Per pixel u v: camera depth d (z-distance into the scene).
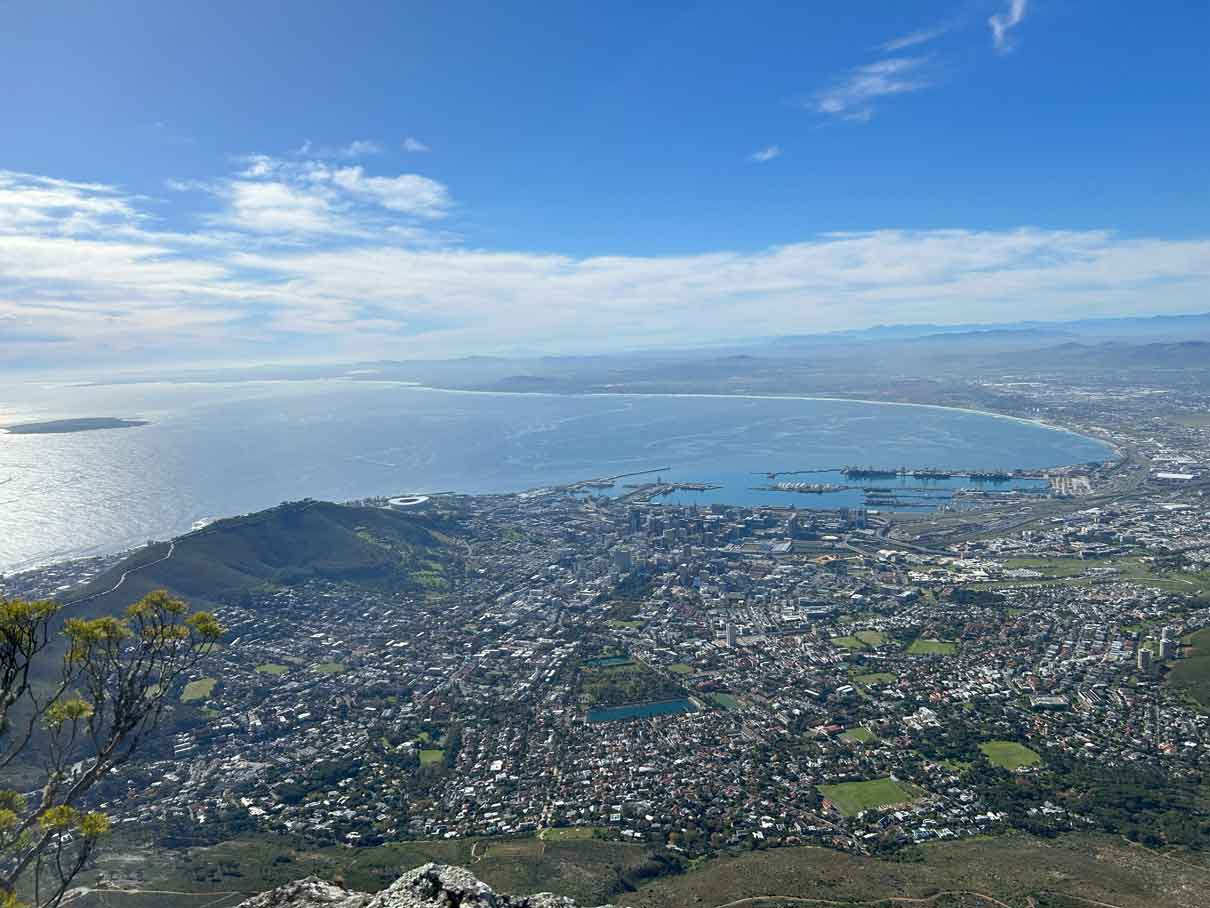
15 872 23.70
